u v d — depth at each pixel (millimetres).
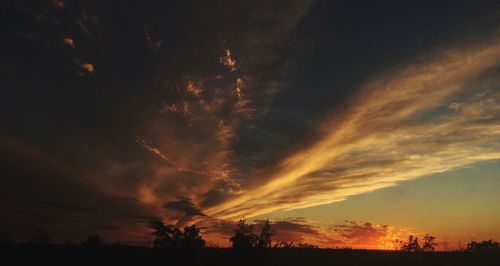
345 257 33031
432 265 30703
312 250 34812
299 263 30672
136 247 34094
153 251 30750
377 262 31438
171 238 30906
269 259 31422
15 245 33406
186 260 30219
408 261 32062
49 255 31031
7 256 30078
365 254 34062
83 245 34406
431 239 36656
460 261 31766
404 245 36969
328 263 31031
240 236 32844
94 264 29203
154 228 30969
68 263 29297
